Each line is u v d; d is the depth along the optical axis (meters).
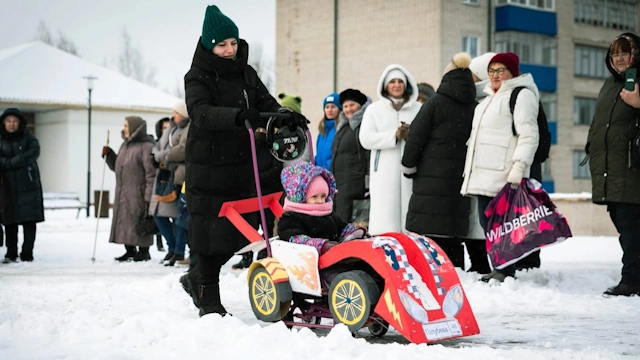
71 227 21.66
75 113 40.66
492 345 5.29
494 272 8.77
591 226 17.66
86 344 5.09
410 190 9.62
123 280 9.20
